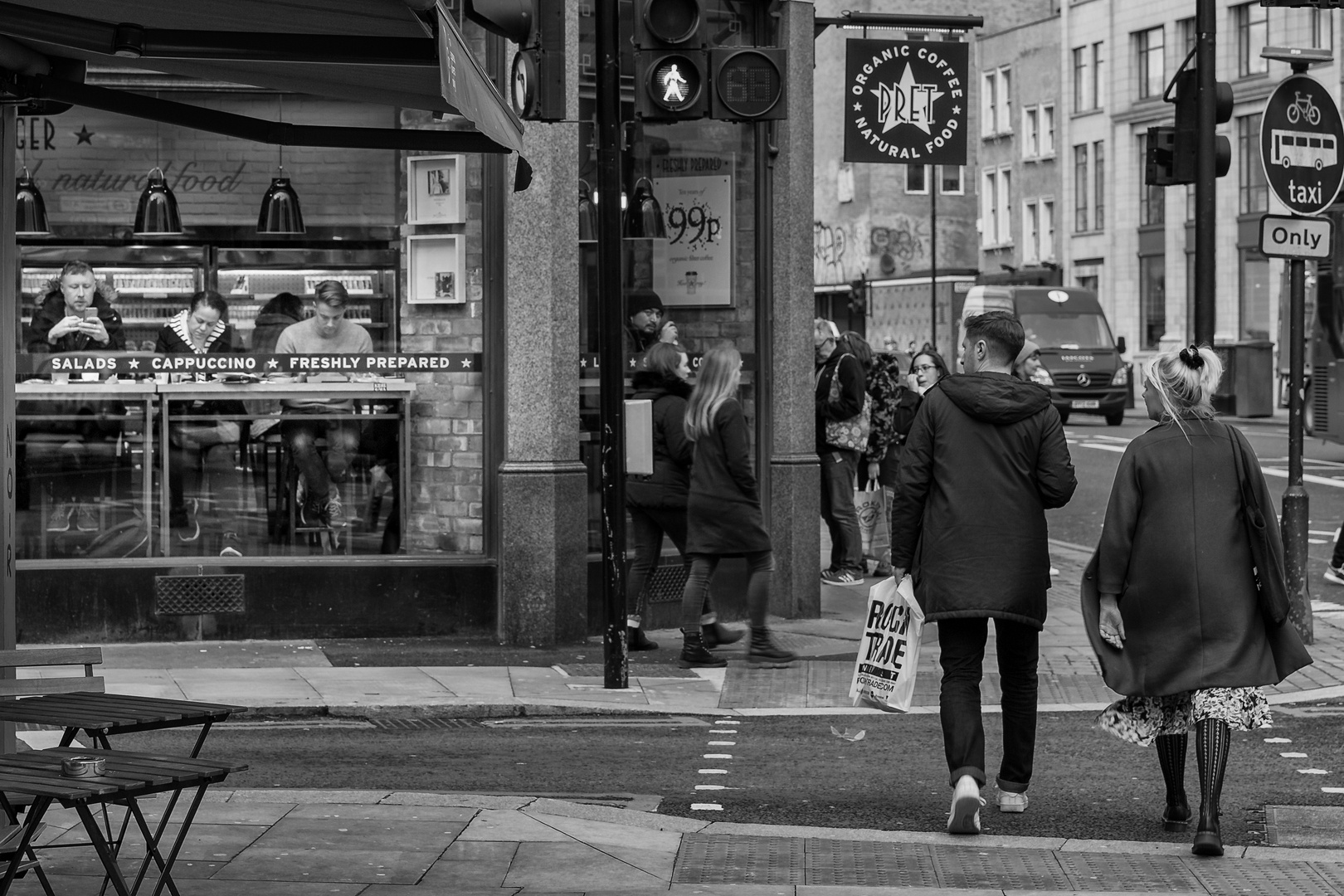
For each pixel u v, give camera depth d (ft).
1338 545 62.13
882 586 28.84
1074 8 242.37
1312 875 24.76
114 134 47.42
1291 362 47.70
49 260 47.34
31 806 20.59
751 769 33.12
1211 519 26.20
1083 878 24.64
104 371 47.65
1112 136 235.40
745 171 53.26
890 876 24.64
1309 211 46.75
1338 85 192.95
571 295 48.16
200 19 23.08
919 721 38.75
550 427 48.08
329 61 24.44
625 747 35.40
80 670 43.09
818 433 61.05
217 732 36.86
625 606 41.98
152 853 19.71
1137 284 233.35
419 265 48.57
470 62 21.22
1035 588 27.55
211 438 48.24
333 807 28.07
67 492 47.55
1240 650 25.94
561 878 23.95
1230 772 32.81
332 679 42.16
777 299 53.42
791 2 53.26
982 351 28.30
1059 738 36.29
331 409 48.62
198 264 47.98
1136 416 173.58
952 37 51.62
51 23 23.95
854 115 50.85
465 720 38.91
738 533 44.80
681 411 47.24
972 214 264.31
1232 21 207.51
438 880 23.71
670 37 42.19
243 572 47.98
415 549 49.03
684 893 23.17
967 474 27.55
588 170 49.98
